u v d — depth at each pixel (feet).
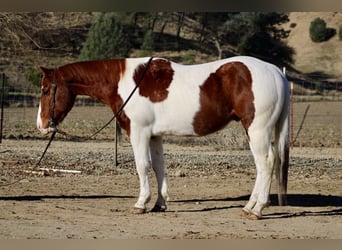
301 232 30.35
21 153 56.75
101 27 160.35
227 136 66.39
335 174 49.24
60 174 47.29
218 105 31.99
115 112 33.40
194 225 31.30
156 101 32.32
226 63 32.24
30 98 111.96
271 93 31.58
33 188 41.22
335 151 64.90
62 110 34.22
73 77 33.86
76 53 154.92
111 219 32.30
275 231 30.40
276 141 32.45
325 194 40.96
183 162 53.67
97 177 46.26
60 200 37.27
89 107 106.93
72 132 76.74
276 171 32.48
